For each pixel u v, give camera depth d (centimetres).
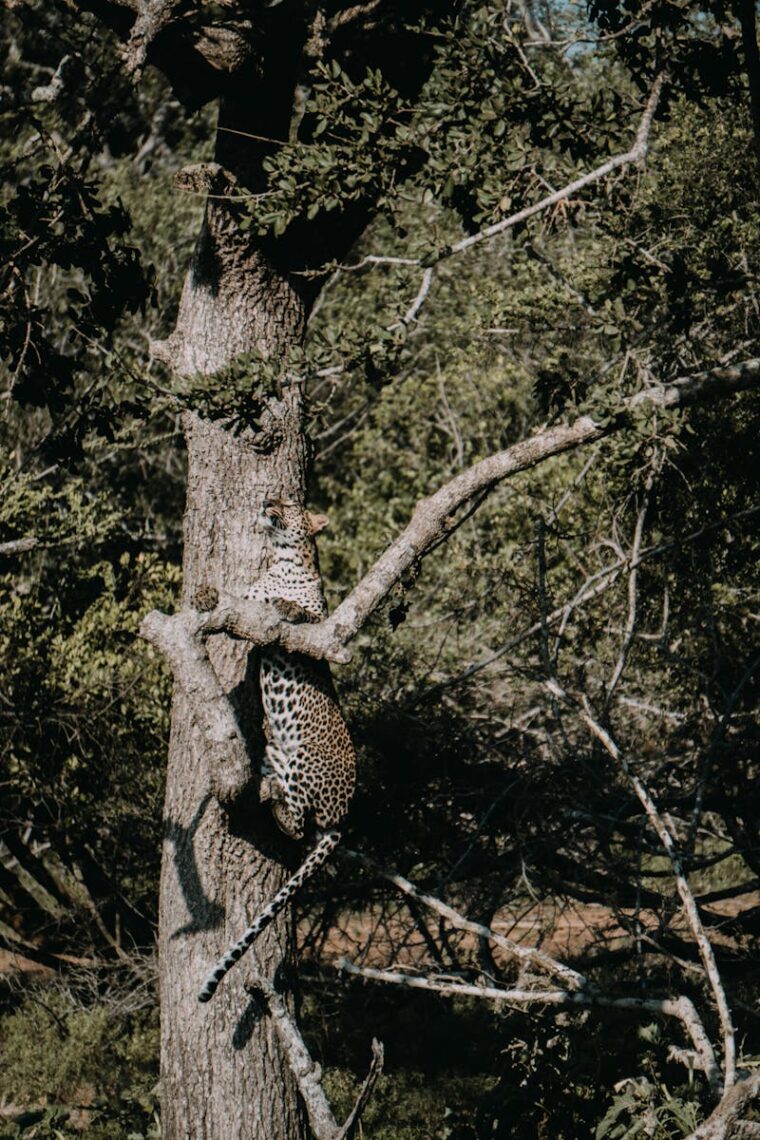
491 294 1206
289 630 586
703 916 1024
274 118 738
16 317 826
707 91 730
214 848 693
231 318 736
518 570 1174
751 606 1082
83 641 1154
